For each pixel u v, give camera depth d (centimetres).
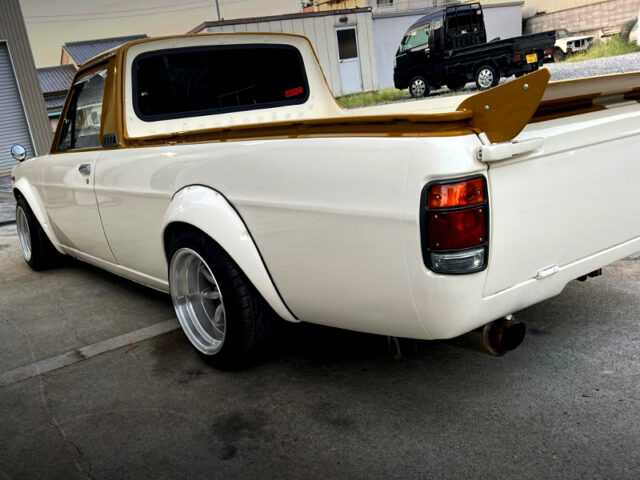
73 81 360
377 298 195
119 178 306
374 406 227
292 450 205
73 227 387
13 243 640
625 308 290
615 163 212
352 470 191
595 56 1812
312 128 205
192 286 282
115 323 348
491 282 182
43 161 409
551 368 241
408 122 177
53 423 239
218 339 273
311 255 210
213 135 246
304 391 244
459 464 188
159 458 208
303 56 391
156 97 324
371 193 183
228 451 208
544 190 188
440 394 231
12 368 298
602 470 179
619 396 217
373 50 2216
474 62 1385
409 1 2470
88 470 205
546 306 302
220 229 237
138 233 305
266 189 219
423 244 174
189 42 334
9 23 1792
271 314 255
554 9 2383
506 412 214
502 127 169
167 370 277
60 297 413
